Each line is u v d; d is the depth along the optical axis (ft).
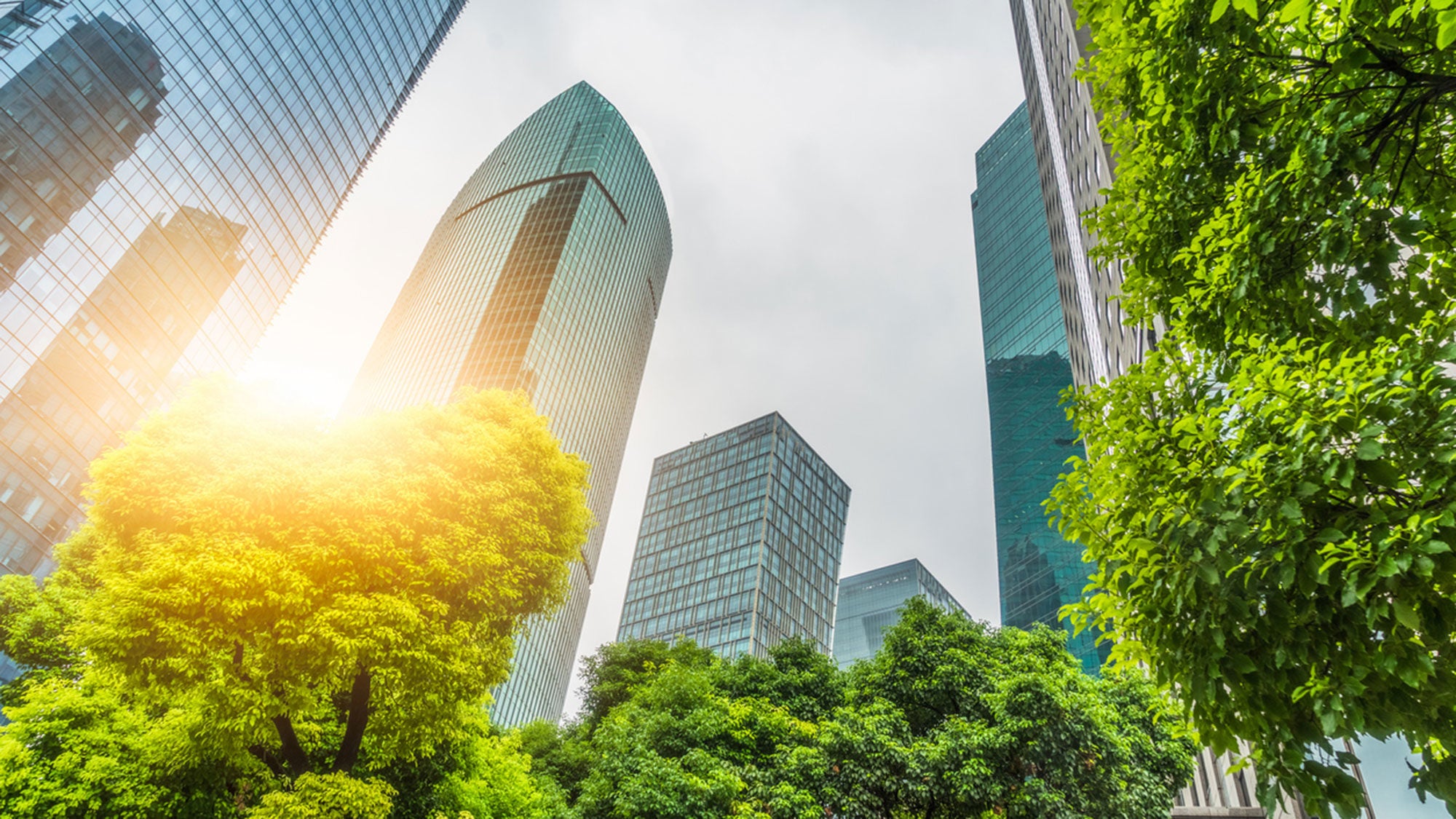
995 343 419.74
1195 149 23.11
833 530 446.19
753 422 451.12
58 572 61.77
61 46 190.08
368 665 41.70
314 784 38.86
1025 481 360.69
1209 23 20.57
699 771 64.75
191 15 223.51
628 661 115.55
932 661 72.23
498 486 49.83
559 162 504.43
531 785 73.77
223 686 39.11
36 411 186.70
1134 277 26.81
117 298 207.82
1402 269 19.67
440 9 347.56
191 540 39.78
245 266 254.47
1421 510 15.56
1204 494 18.83
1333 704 16.65
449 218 552.00
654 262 557.74
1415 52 17.33
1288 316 21.02
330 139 288.71
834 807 61.52
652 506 460.96
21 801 41.04
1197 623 19.48
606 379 462.60
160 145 217.15
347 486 43.06
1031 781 54.90
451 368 398.83
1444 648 16.17
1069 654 77.51
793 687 85.61
